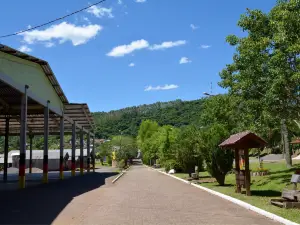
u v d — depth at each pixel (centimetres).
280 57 1172
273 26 1280
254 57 1316
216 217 959
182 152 2892
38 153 6569
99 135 15000
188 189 1855
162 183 2364
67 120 3453
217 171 1909
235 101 1758
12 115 3328
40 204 1250
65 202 1308
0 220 930
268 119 1538
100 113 18250
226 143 1509
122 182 2525
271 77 1264
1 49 1827
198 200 1354
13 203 1279
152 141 7138
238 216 970
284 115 1398
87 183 2414
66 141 10244
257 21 1419
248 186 1377
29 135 4572
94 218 964
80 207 1179
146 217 975
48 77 2652
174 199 1402
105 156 9419
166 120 12794
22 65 2142
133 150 9938
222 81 1614
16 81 2031
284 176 1892
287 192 1098
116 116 16900
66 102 3181
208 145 1967
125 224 872
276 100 1309
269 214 945
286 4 1211
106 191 1775
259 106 1457
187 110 13312
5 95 2408
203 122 2988
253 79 1365
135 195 1572
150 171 4844
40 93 2489
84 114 3634
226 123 2688
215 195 1518
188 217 967
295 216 898
